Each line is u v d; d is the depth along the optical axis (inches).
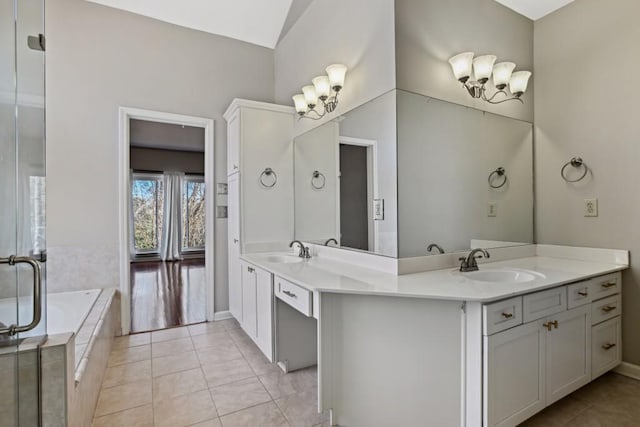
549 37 101.0
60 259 110.3
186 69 129.2
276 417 70.2
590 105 91.6
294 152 124.7
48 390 50.6
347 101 95.7
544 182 102.6
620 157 85.7
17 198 51.0
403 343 62.6
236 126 119.5
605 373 84.8
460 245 90.2
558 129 99.0
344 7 96.4
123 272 117.6
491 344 56.2
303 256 106.0
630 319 83.4
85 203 113.3
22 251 51.6
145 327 124.6
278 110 122.6
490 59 84.7
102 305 97.1
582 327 72.9
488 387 55.8
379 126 84.7
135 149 285.4
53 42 109.6
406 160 81.6
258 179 119.0
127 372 89.7
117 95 117.9
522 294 60.6
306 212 117.0
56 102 109.8
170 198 297.6
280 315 88.0
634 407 71.3
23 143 53.0
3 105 48.2
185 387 82.0
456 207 90.0
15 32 51.3
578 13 94.0
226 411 72.2
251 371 90.3
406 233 80.8
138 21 121.6
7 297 48.1
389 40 80.0
